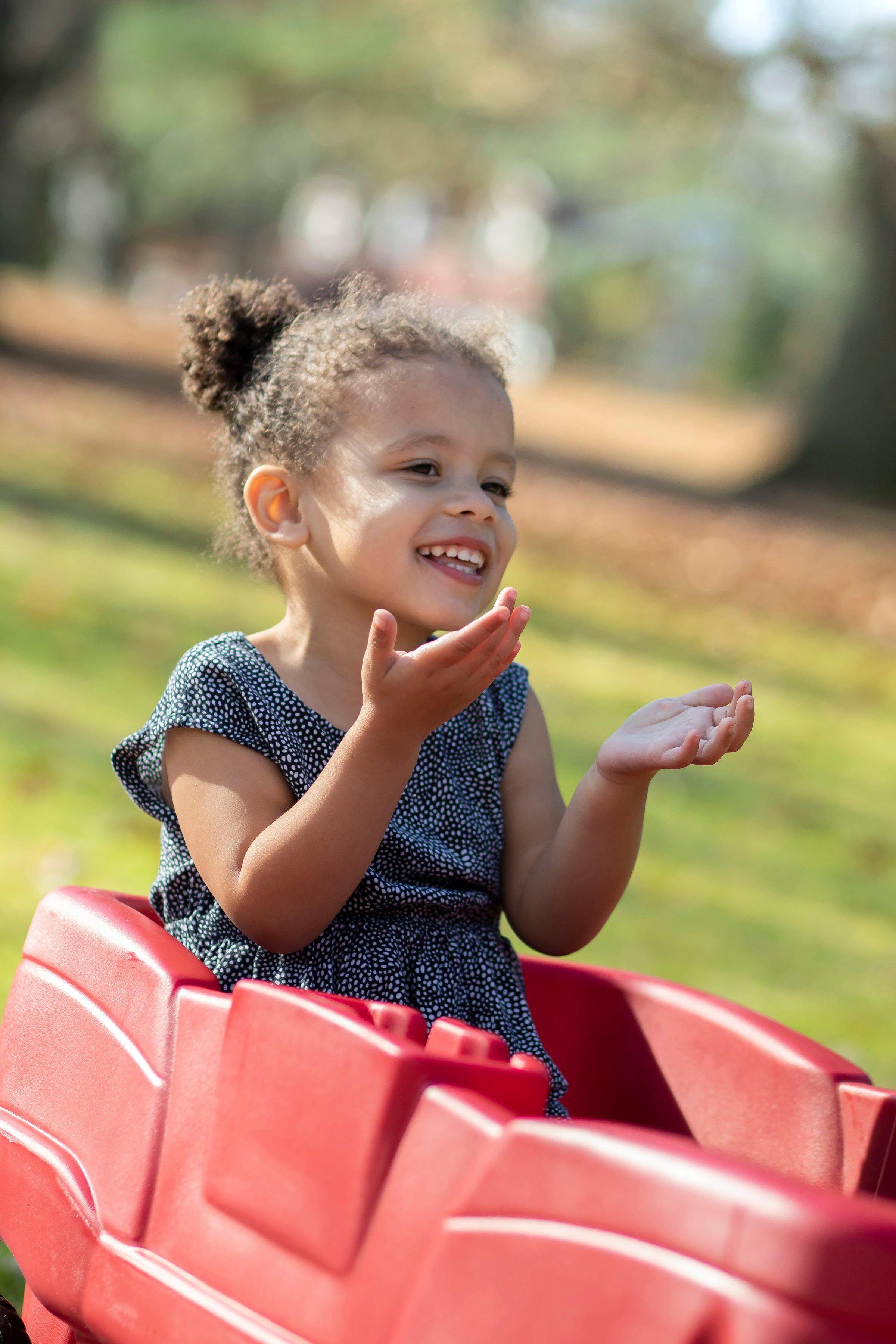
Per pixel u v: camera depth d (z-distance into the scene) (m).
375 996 1.76
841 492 15.45
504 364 1.95
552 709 5.98
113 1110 1.53
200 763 1.78
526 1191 1.15
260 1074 1.37
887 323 15.52
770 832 5.11
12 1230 1.62
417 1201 1.22
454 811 1.96
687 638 8.23
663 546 11.37
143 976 1.56
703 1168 1.07
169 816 1.90
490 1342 1.13
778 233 25.11
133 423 11.85
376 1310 1.22
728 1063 1.80
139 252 34.81
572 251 35.84
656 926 3.91
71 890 1.75
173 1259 1.40
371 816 1.59
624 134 17.09
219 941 1.81
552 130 17.67
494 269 36.66
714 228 34.16
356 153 19.73
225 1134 1.38
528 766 2.08
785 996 3.52
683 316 38.09
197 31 17.45
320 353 1.89
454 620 1.79
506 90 17.30
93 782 4.17
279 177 26.62
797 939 3.99
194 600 6.70
